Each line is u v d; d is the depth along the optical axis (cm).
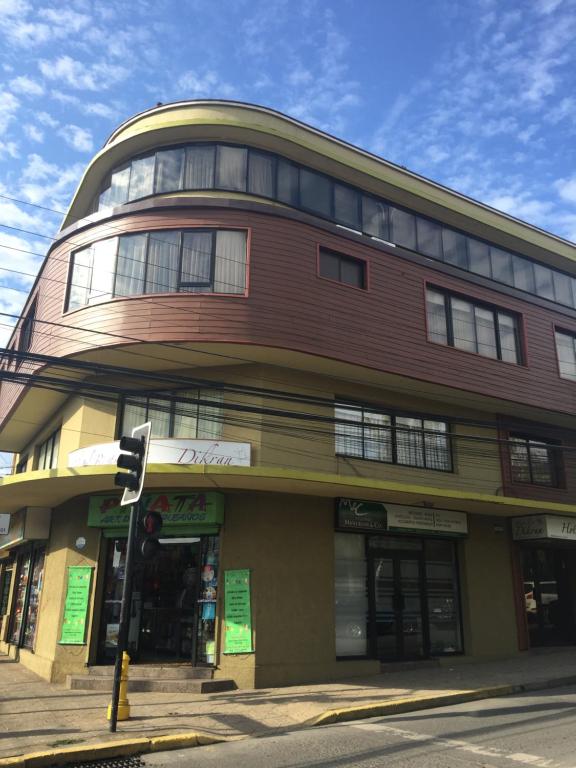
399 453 1575
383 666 1387
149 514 925
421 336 1567
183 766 725
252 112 1547
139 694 1146
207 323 1303
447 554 1620
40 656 1430
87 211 1791
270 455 1351
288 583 1309
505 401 1706
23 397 1616
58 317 1434
